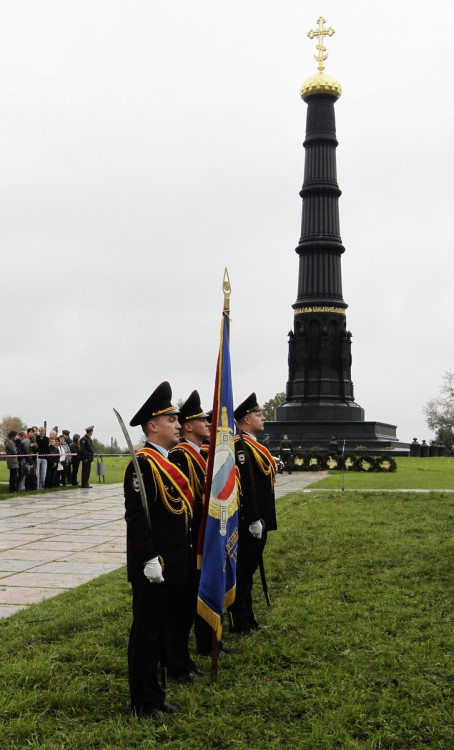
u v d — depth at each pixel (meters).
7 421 79.81
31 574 12.70
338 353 54.16
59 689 7.26
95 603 10.20
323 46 54.00
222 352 8.24
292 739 6.28
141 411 7.26
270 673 7.69
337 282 54.28
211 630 8.24
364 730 6.40
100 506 23.03
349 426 53.41
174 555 6.96
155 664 6.91
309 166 54.28
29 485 29.36
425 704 6.88
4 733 6.38
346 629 8.99
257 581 11.69
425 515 18.56
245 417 9.62
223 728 6.43
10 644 8.55
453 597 10.48
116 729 6.44
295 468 40.31
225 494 7.90
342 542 14.59
